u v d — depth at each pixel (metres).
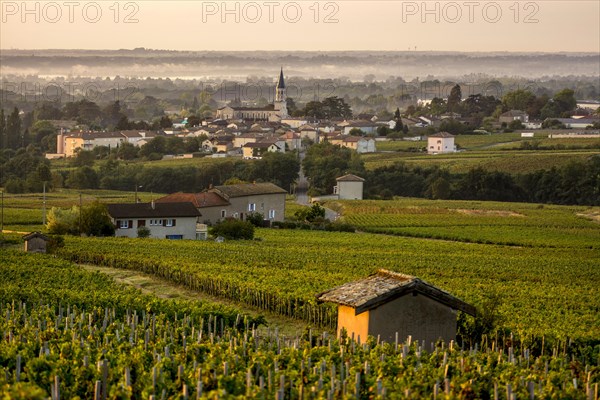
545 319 72.50
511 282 98.81
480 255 127.00
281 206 178.25
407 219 177.88
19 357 44.25
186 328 60.22
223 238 142.38
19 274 91.44
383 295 53.94
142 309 69.12
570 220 178.75
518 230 164.12
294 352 48.38
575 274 108.75
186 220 148.88
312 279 91.44
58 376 43.34
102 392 42.53
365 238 149.50
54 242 119.12
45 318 61.56
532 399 41.69
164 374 42.88
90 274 92.81
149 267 104.62
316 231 160.75
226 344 52.16
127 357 46.91
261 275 94.50
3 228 152.62
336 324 71.38
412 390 41.00
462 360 46.34
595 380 48.72
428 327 54.88
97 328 60.97
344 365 46.91
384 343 50.72
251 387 40.34
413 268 108.75
